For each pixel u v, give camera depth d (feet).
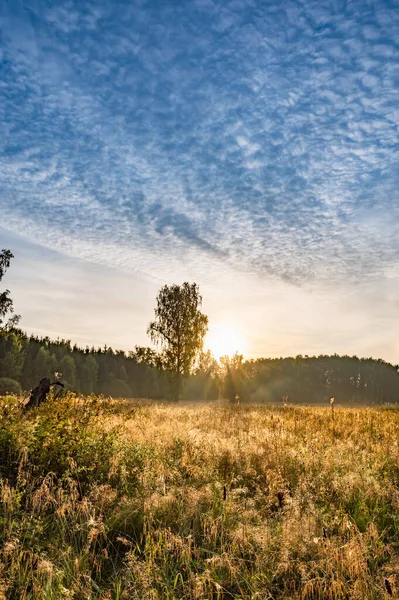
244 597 11.38
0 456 20.94
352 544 12.66
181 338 162.81
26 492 17.28
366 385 401.08
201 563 13.04
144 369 345.31
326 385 390.21
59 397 32.42
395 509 16.83
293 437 30.01
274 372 383.04
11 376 201.77
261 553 13.12
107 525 15.14
